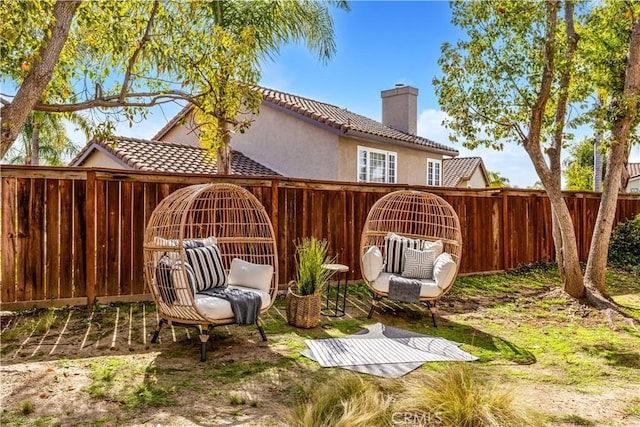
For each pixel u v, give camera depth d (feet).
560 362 13.61
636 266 30.30
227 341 15.08
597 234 21.80
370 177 40.81
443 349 14.65
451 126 22.16
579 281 21.74
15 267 17.57
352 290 23.58
